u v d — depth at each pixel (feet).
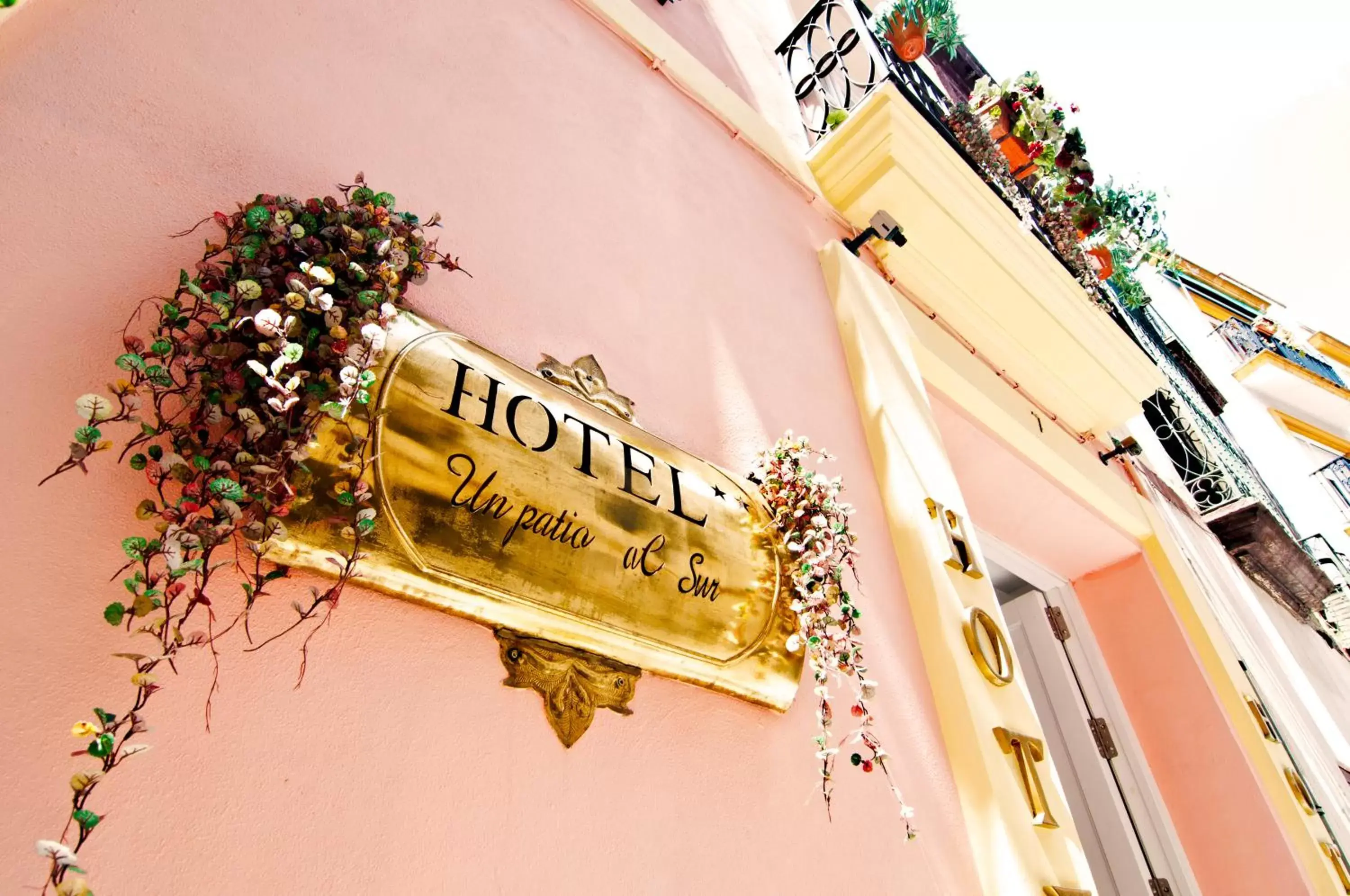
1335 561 29.04
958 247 11.34
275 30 4.98
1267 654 17.66
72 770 2.69
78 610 2.90
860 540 7.26
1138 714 13.67
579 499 4.39
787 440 6.19
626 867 3.96
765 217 9.34
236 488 2.95
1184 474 21.93
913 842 5.55
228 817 2.92
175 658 3.05
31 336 3.22
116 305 3.49
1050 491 13.05
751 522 5.51
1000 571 15.14
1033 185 16.37
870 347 8.95
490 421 4.18
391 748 3.44
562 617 4.15
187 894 2.72
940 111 14.21
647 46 8.85
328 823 3.13
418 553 3.65
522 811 3.72
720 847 4.43
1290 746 14.08
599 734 4.23
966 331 12.41
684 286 7.16
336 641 3.50
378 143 5.14
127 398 3.29
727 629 4.93
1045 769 6.56
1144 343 22.09
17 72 3.72
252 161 4.37
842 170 11.05
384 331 3.70
